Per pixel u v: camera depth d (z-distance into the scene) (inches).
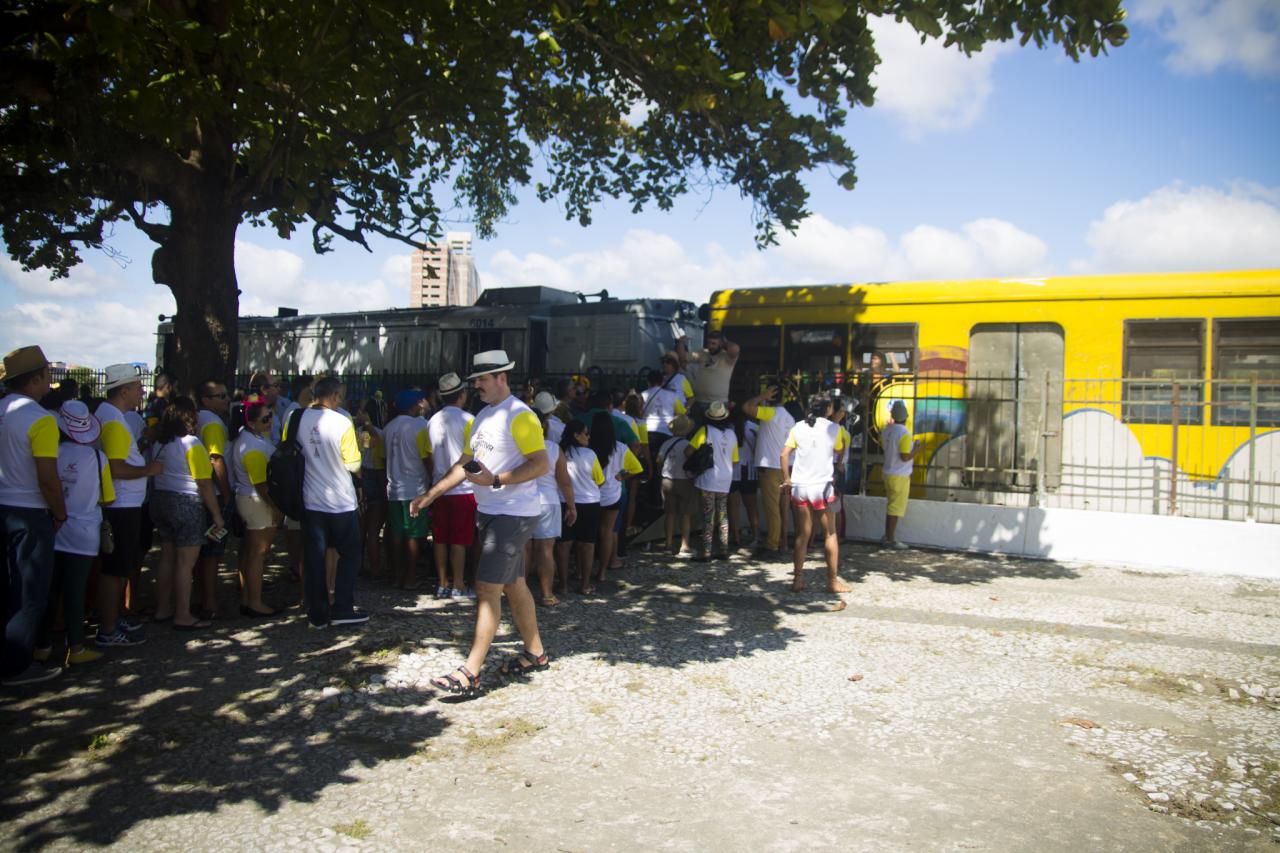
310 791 177.6
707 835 162.2
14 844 154.5
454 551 346.3
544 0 374.3
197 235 460.8
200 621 300.0
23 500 228.4
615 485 385.7
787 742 208.1
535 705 228.7
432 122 436.8
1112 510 490.9
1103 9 308.0
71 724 210.1
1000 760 199.6
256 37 347.6
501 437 231.9
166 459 287.1
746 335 597.9
